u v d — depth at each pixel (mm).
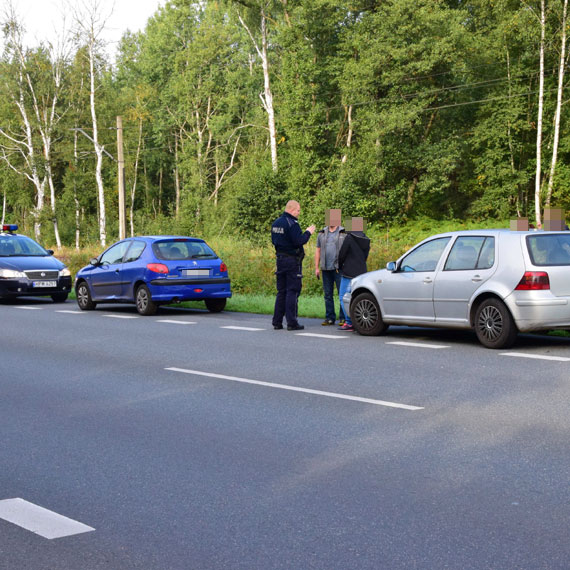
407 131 49219
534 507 4523
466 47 49094
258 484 5062
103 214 56562
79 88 60469
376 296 12219
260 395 7859
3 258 21297
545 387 7949
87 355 10750
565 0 40469
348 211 48594
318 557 3875
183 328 13914
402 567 3734
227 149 71312
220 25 69312
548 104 46875
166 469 5426
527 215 47656
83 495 4891
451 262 11281
